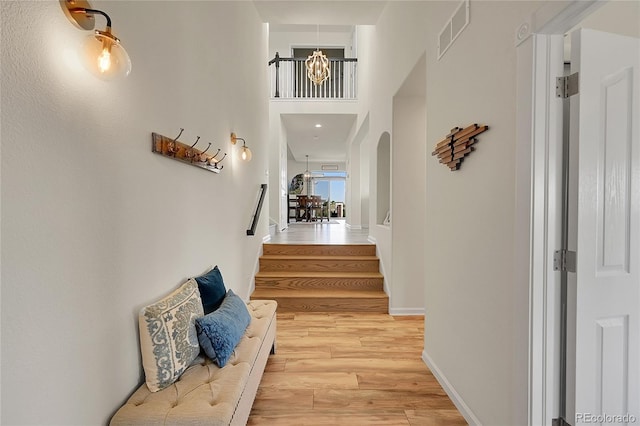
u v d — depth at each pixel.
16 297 0.87
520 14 1.37
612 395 1.35
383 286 4.05
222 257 2.67
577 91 1.28
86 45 1.04
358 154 8.43
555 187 1.32
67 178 1.04
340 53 8.88
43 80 0.95
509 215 1.46
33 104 0.92
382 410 1.98
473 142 1.76
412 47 2.89
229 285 2.87
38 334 0.94
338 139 9.12
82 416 1.11
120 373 1.33
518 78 1.37
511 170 1.44
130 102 1.40
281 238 5.72
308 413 1.95
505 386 1.50
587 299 1.31
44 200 0.96
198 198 2.15
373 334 3.13
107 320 1.25
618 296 1.35
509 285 1.47
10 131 0.85
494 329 1.59
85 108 1.12
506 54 1.47
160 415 1.26
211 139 2.41
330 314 3.71
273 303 2.78
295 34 8.66
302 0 3.91
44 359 0.96
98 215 1.20
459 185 1.96
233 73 2.98
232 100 2.96
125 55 1.11
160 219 1.66
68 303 1.05
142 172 1.49
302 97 6.83
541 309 1.33
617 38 1.33
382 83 4.21
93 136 1.17
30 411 0.92
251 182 3.82
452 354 2.07
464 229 1.90
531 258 1.32
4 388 0.85
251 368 1.71
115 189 1.30
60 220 1.02
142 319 1.44
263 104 4.69
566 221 1.33
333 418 1.91
